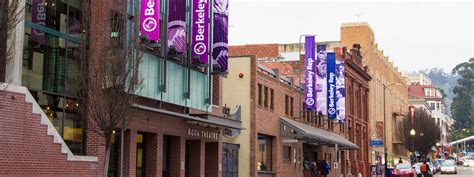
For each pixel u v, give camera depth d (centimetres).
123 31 2317
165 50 3008
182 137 3312
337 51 6988
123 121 2209
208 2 3262
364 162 7912
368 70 8325
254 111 4159
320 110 5481
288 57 6981
